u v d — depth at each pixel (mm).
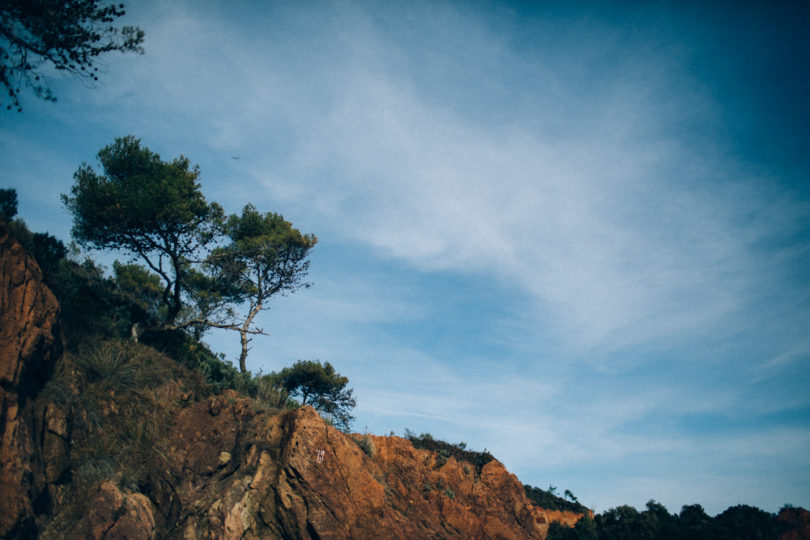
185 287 31938
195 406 21219
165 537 17312
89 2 17875
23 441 14312
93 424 17859
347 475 20719
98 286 28156
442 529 24531
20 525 13391
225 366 31203
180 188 27688
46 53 17625
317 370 41188
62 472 15820
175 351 26859
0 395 14023
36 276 16609
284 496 19406
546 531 30500
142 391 20406
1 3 16359
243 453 20812
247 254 35594
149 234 26672
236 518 18500
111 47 18531
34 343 15516
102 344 20844
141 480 17812
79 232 27188
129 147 27859
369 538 19797
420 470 26766
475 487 28141
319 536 18703
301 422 20938
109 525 15664
